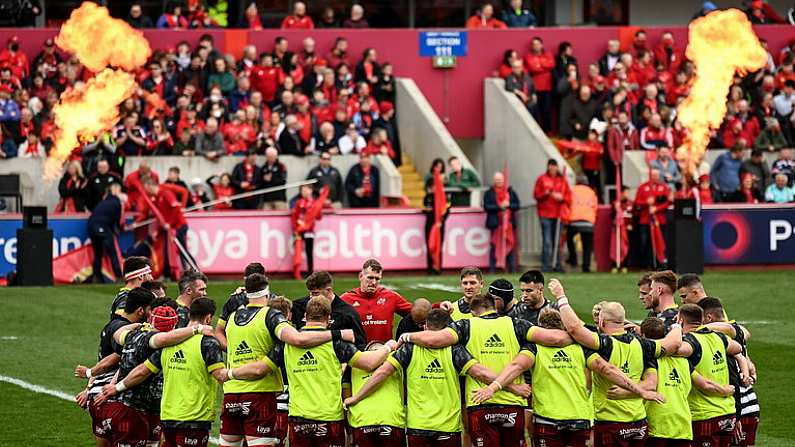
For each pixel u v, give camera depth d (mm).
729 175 112625
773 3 145500
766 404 61656
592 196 104938
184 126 110562
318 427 46438
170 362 46750
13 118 109375
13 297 87812
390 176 109750
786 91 120938
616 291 91125
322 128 112250
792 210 108312
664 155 111750
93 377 48188
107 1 138875
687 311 48594
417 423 46188
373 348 47688
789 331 78062
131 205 100562
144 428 47688
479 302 46688
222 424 48562
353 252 104062
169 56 115875
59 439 55812
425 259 105062
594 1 146500
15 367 68750
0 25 124438
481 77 128500
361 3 143125
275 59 118625
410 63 127438
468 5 144500
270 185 106188
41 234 94188
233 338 47781
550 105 125312
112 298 87688
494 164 125688
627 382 45812
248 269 51781
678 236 101188
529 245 111000
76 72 114938
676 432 47312
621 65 122062
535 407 46406
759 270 106438
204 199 105750
